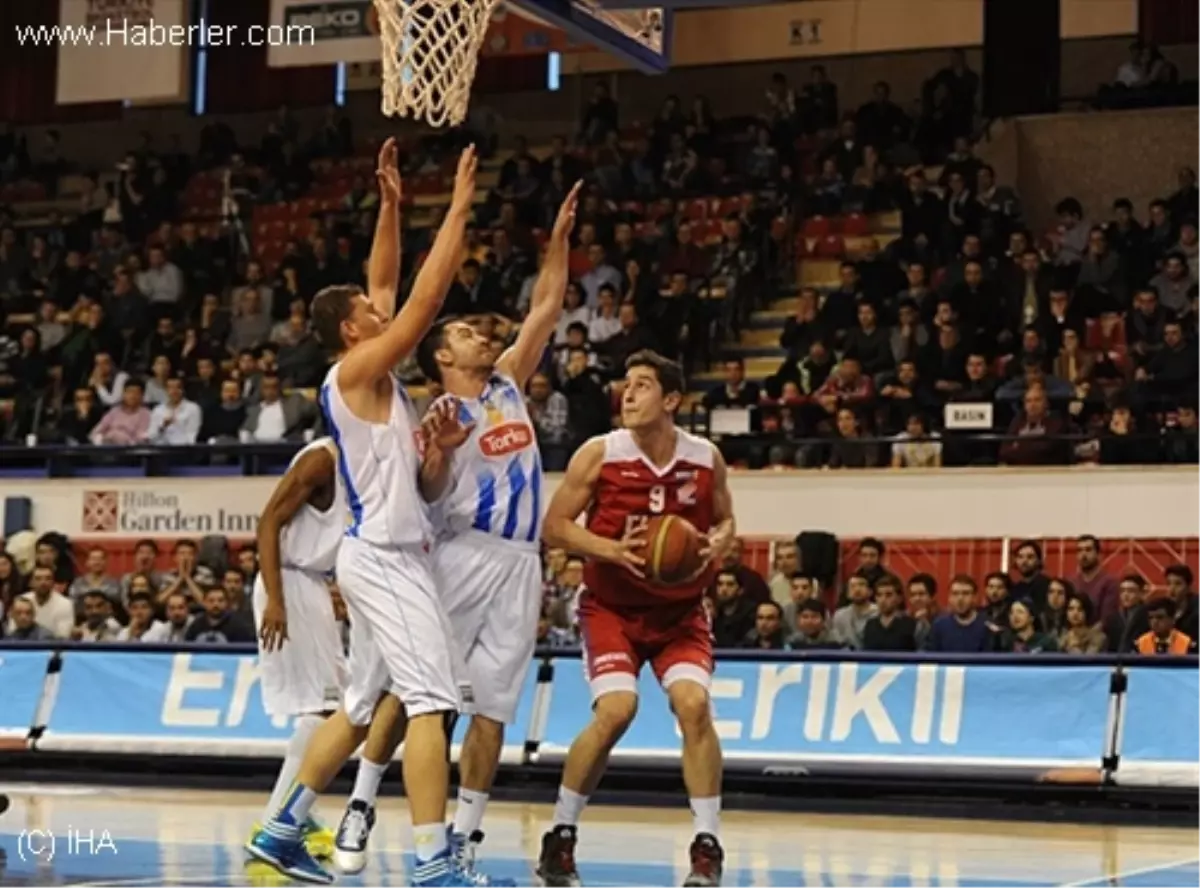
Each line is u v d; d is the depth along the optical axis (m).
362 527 8.05
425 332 8.03
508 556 8.46
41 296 26.41
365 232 25.33
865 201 24.17
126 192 27.55
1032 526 18.14
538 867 8.78
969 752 13.92
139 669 15.83
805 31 27.97
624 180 25.45
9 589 18.81
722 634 16.06
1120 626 15.69
